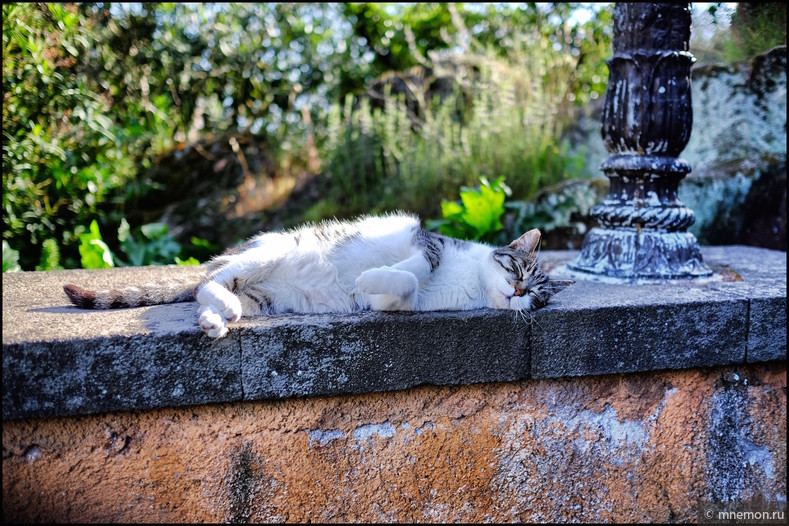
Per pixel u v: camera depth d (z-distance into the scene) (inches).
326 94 325.4
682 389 106.0
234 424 90.0
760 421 109.7
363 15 354.6
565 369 97.7
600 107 249.9
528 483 101.2
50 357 79.3
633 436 104.7
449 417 97.7
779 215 190.9
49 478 84.5
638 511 105.4
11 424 82.3
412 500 97.4
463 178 239.6
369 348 89.7
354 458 94.7
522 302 96.3
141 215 256.1
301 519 93.8
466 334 92.7
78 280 122.6
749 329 103.8
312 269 99.3
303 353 87.6
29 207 167.5
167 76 267.6
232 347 84.9
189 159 281.4
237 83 303.6
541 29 289.1
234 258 96.8
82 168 187.2
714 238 195.8
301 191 280.8
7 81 150.6
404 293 92.2
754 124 203.2
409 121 255.4
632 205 127.3
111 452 86.2
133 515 87.7
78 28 186.7
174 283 103.8
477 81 277.6
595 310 97.0
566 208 204.1
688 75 124.4
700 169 207.8
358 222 111.9
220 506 90.7
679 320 100.4
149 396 83.4
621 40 124.9
